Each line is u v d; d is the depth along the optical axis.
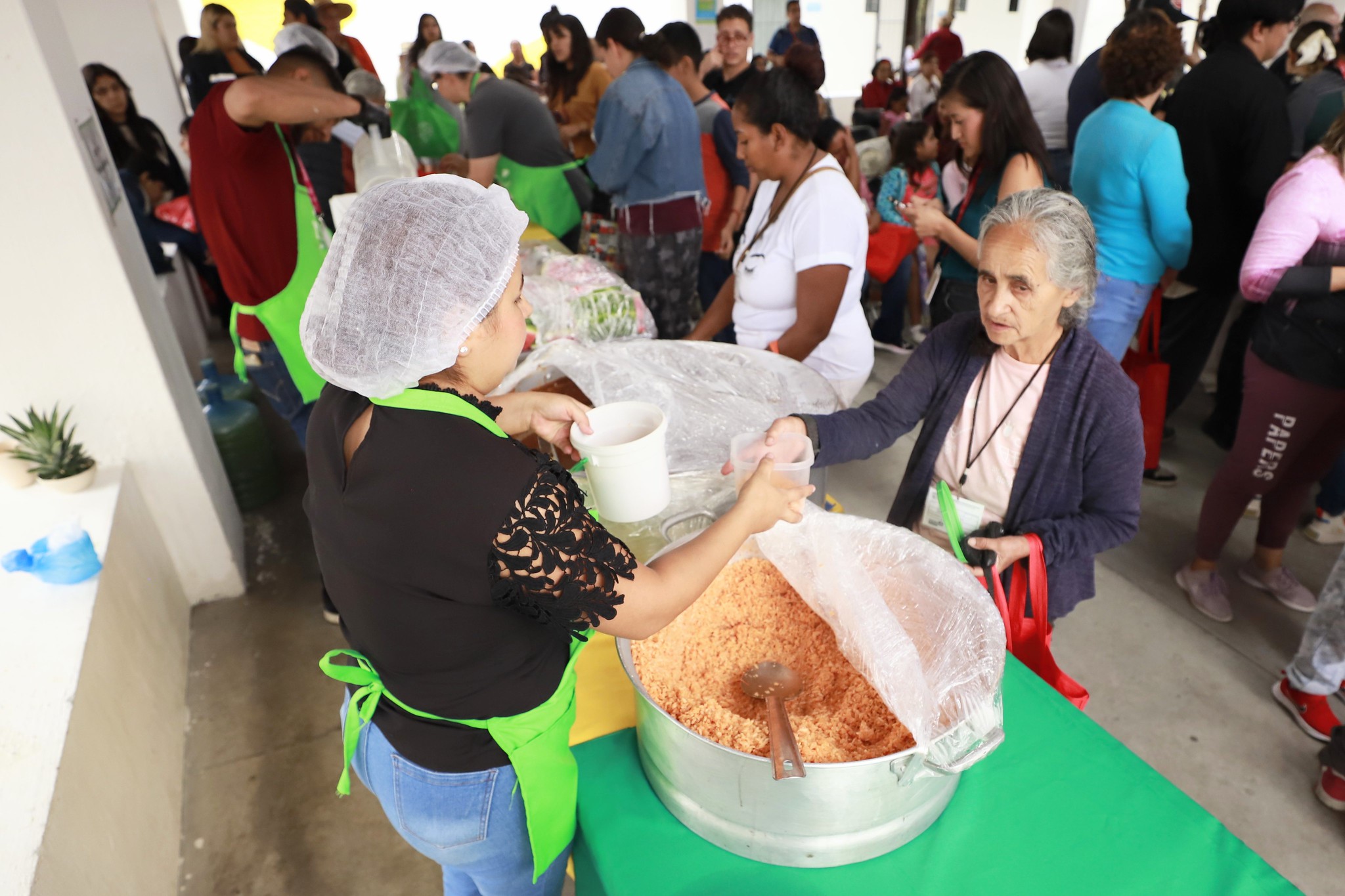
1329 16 3.12
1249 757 1.82
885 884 0.78
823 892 0.77
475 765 0.84
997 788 0.88
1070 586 1.35
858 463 3.13
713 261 3.75
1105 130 2.15
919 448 1.43
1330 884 1.55
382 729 0.87
